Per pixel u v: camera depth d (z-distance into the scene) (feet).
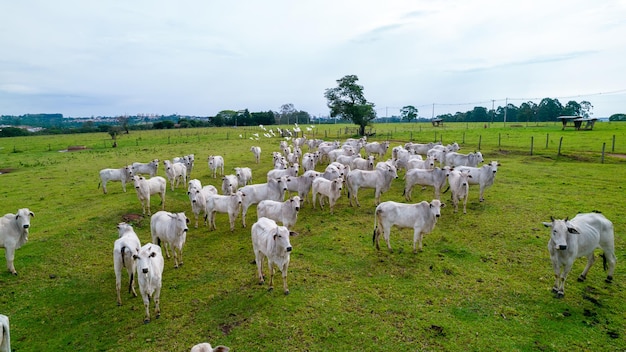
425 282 36.17
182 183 86.28
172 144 180.75
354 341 27.86
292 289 35.63
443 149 91.71
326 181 59.52
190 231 54.39
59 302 35.50
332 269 39.60
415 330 28.89
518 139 157.17
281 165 84.84
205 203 55.26
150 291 31.04
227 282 37.78
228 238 50.80
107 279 39.96
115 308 34.01
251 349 27.40
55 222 57.88
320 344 27.66
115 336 29.81
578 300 32.35
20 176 101.19
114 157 135.95
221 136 222.69
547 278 36.40
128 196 73.00
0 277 40.04
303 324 30.01
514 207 58.54
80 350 28.35
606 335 27.71
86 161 127.95
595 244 33.24
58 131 355.36
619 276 36.17
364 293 34.42
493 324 29.40
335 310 31.83
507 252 42.47
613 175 80.18
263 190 56.85
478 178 61.77
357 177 62.18
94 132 351.67
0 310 34.19
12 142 226.58
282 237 33.14
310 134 229.86
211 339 28.71
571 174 82.64
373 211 59.62
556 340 27.30
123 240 34.55
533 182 75.77
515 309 31.35
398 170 91.66
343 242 46.73
